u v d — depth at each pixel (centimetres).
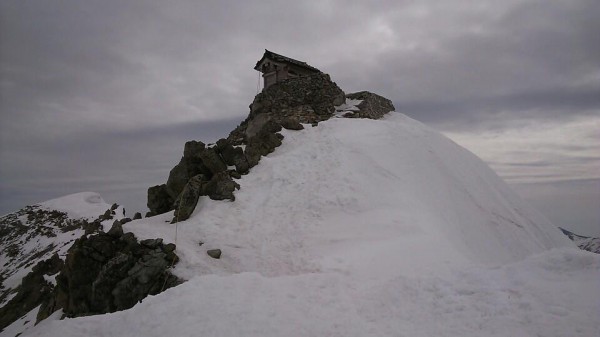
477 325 676
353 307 814
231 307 793
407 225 1542
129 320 805
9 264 4556
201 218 1641
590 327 600
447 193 2011
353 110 2739
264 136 2298
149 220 1775
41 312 1817
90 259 1483
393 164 2056
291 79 2889
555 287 750
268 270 1338
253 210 1714
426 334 671
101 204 6159
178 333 717
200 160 2075
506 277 834
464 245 1625
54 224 5347
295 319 750
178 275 1298
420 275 931
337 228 1561
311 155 2103
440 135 2792
